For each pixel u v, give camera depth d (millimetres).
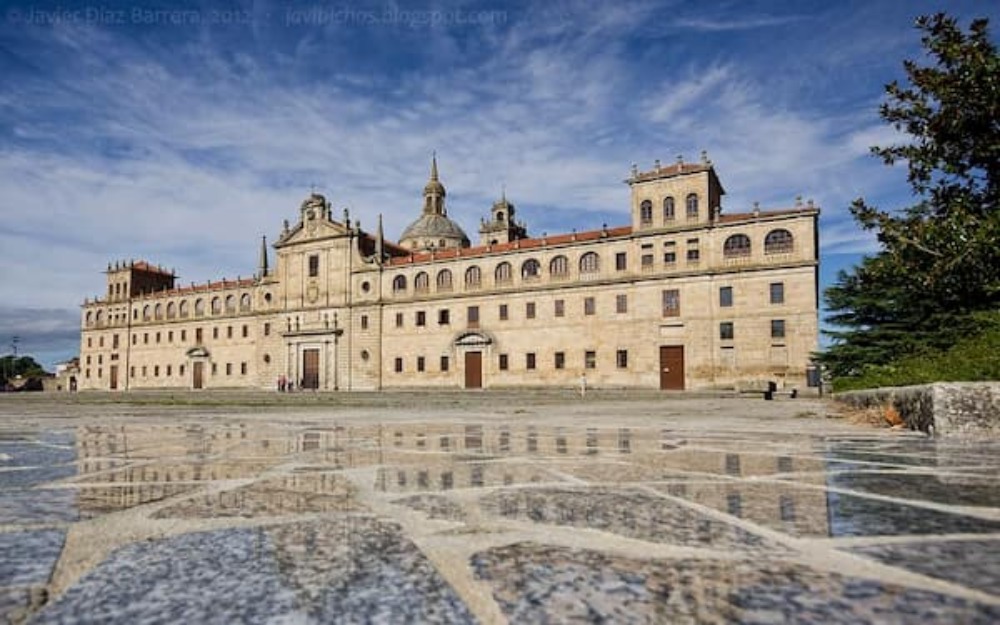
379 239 81875
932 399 10594
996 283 13352
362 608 2432
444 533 3645
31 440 10672
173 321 99812
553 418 18078
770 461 7000
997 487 5062
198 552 3230
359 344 80750
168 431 12961
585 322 67750
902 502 4430
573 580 2758
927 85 14336
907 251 14852
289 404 35438
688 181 63750
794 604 2414
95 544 3396
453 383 74562
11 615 2342
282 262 87375
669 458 7387
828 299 42375
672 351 63000
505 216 100125
